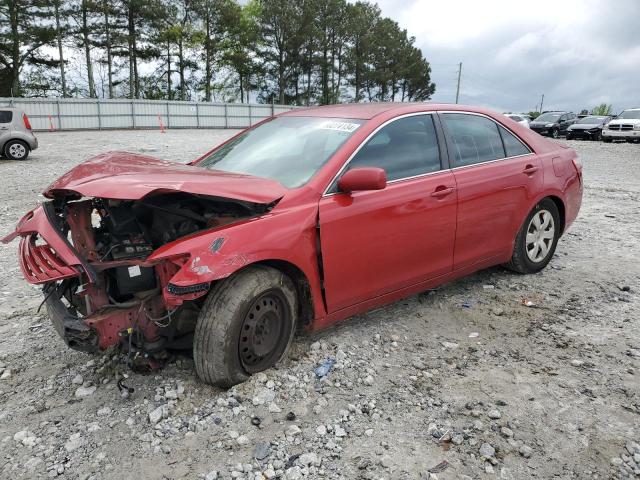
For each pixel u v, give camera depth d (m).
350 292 3.64
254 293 3.11
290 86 72.06
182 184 2.96
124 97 59.72
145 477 2.57
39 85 53.81
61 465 2.63
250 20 62.41
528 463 2.68
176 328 3.21
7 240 3.50
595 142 30.59
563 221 5.41
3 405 3.14
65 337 3.08
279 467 2.64
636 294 4.83
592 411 3.08
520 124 5.12
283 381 3.33
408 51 86.31
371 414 3.05
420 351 3.78
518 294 4.80
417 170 4.01
